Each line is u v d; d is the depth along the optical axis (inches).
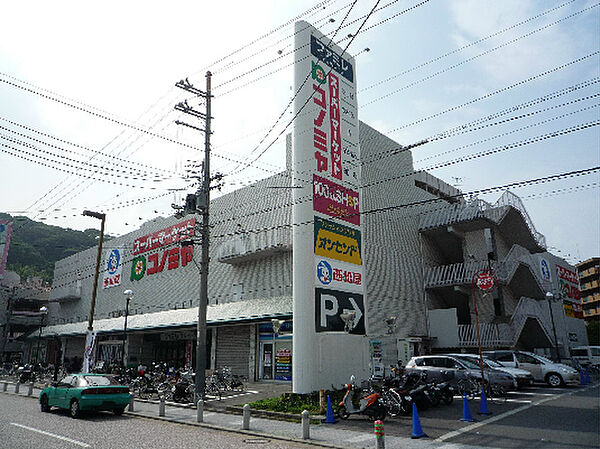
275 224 1023.6
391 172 1151.6
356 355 757.3
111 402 589.3
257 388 836.0
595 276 3125.0
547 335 1147.3
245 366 997.2
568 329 1641.2
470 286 1096.8
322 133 796.6
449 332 1065.5
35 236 2763.3
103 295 1726.1
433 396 586.9
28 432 458.9
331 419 514.9
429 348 1091.3
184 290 1299.2
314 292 709.9
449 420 500.7
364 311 805.2
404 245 1119.6
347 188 831.7
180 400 716.7
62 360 1791.3
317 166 770.8
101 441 414.3
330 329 722.2
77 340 1744.6
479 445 382.3
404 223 1146.0
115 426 511.5
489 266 1003.3
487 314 1115.9
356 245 825.5
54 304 2145.7
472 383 663.1
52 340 1939.0
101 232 997.2
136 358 1371.8
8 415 595.8
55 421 543.2
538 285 1194.6
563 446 368.8
